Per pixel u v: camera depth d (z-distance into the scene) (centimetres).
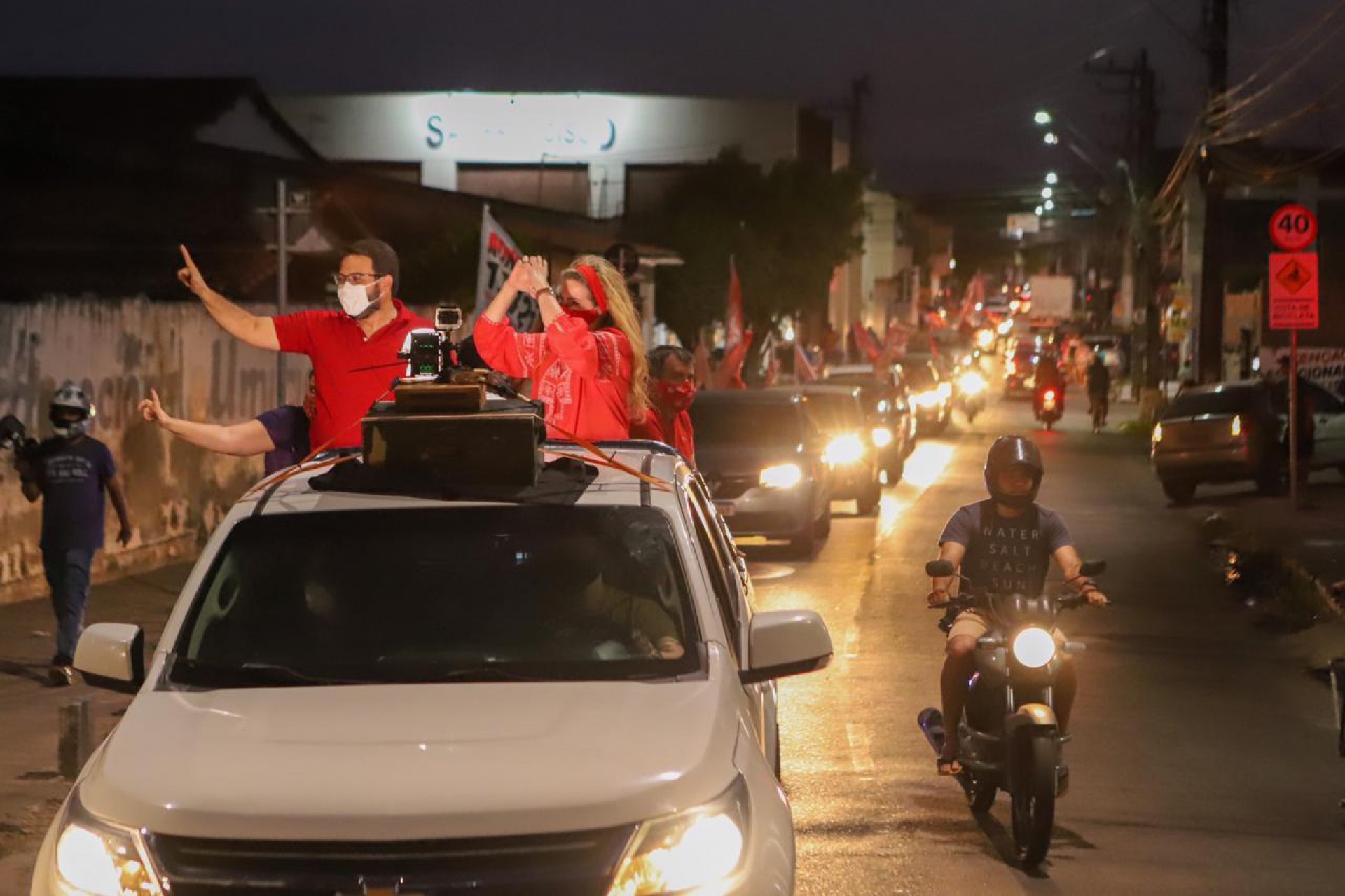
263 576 528
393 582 523
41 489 1120
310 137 8531
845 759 925
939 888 694
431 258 3338
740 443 1931
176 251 2925
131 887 410
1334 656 1234
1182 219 6169
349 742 439
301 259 3081
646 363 766
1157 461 2519
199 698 476
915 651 1270
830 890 691
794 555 1912
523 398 601
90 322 1608
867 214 7000
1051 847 756
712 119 8388
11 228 2888
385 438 548
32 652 1229
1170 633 1363
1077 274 13788
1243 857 741
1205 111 3175
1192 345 6356
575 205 8475
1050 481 2931
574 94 8438
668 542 534
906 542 2041
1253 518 2172
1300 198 4572
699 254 5691
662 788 421
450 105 8494
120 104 4100
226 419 1934
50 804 819
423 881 403
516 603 516
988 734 771
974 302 9975
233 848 409
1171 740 980
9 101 4038
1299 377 2475
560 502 544
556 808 411
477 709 460
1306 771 907
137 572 1689
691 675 491
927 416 4381
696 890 413
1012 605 761
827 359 5550
